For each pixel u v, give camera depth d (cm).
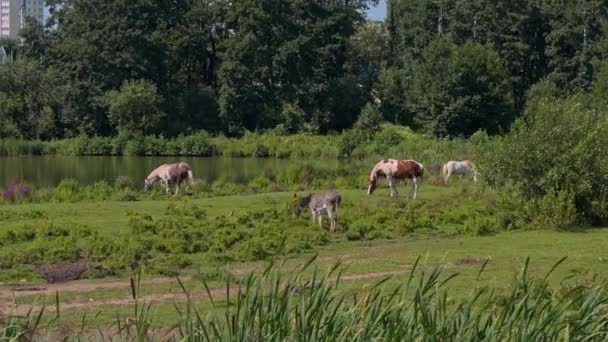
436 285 780
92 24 7888
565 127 2516
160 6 8312
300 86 8306
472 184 3594
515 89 8756
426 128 7556
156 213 2683
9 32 18712
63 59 7888
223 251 1977
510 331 702
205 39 8669
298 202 2502
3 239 2072
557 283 1531
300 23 8412
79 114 7631
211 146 7056
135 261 1823
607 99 6000
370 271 1719
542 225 2456
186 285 1570
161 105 7781
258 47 8238
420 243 2178
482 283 1523
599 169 2498
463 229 2391
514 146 2552
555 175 2477
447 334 694
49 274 1695
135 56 7812
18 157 6581
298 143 7150
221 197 3262
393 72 8312
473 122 7488
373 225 2355
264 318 676
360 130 6875
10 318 781
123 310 1340
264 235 2152
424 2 8812
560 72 8356
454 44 8288
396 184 3656
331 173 4169
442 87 7444
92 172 5116
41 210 2723
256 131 7975
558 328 715
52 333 1084
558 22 8431
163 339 750
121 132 7244
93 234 2166
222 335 677
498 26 8550
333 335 677
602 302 754
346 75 8831
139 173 5053
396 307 709
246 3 8244
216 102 8175
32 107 7550
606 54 7669
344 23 8669
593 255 1917
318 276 1609
